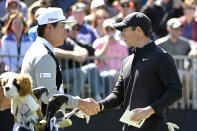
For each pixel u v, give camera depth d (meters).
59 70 16.39
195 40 33.91
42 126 14.23
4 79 14.35
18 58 26.81
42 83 15.79
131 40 17.44
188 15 33.97
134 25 17.28
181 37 31.02
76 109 16.34
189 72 29.08
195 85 29.08
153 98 17.03
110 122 27.23
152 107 16.48
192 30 33.91
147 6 34.34
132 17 17.41
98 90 28.09
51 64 15.92
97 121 27.11
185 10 33.94
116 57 28.61
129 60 17.69
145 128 17.03
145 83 17.03
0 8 33.56
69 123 14.91
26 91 14.19
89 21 33.06
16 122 14.50
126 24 17.42
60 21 16.52
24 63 16.31
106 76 28.17
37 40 16.50
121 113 27.27
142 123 16.53
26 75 14.30
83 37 30.91
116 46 29.95
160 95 17.06
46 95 14.88
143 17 17.38
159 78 17.03
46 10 16.67
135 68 17.27
